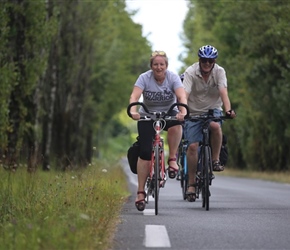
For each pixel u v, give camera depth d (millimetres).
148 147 29438
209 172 31531
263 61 96000
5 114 58250
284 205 34062
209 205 33875
